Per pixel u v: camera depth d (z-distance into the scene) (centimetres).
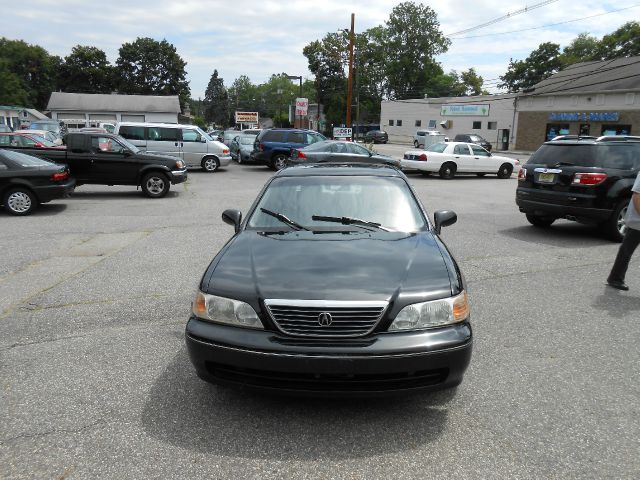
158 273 641
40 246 788
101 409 329
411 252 359
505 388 361
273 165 2191
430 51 8269
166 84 9019
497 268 677
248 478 265
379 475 268
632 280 631
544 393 354
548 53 7712
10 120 6131
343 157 1819
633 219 570
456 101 5378
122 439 296
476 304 538
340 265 335
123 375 375
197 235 874
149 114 5778
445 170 2062
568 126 4041
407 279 320
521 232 927
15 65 8412
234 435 302
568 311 519
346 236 392
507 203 1329
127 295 557
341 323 296
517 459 281
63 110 5566
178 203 1270
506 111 4781
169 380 368
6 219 1028
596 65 4303
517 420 320
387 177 475
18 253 742
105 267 669
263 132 2219
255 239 388
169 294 561
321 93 8262
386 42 8262
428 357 294
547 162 879
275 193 454
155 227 947
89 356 407
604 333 463
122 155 1348
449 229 947
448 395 351
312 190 454
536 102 4284
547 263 706
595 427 313
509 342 441
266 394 305
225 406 333
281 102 13112
